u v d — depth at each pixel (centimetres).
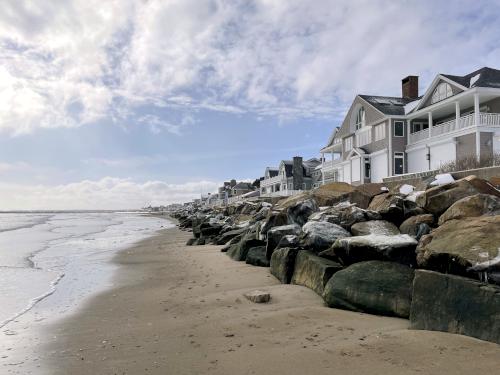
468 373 425
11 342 641
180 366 506
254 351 537
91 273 1316
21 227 4834
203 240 2220
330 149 4791
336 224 1048
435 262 622
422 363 455
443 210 913
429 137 3089
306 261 902
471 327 509
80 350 590
